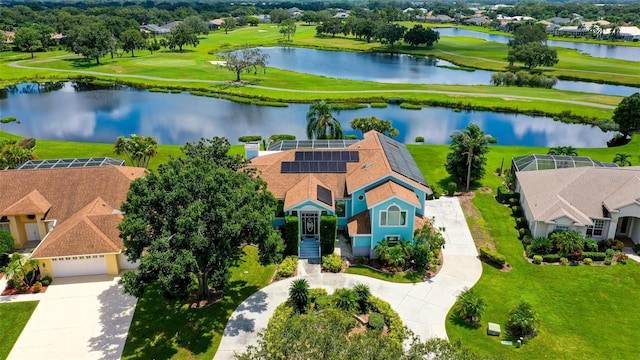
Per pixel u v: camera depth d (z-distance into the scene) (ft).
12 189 161.89
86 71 501.15
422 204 162.40
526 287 136.98
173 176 118.42
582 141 301.02
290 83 447.42
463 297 122.62
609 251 150.61
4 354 110.73
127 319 122.93
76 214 155.94
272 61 603.67
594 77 490.49
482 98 389.60
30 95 418.31
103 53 574.97
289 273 140.87
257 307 126.93
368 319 118.73
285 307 123.85
